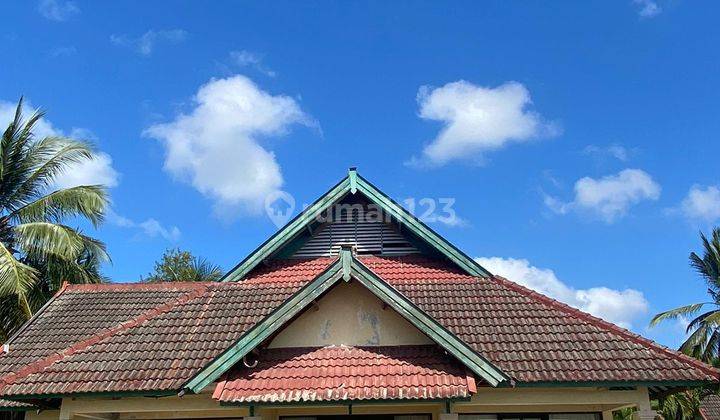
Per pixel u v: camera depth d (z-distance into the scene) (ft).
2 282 58.70
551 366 34.53
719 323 99.71
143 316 41.22
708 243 111.14
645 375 33.58
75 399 35.81
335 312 37.40
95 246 71.92
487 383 33.04
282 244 45.98
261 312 40.86
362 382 32.63
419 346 36.04
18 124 70.03
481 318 39.29
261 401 31.73
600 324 38.50
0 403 38.24
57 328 44.32
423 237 45.85
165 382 34.17
